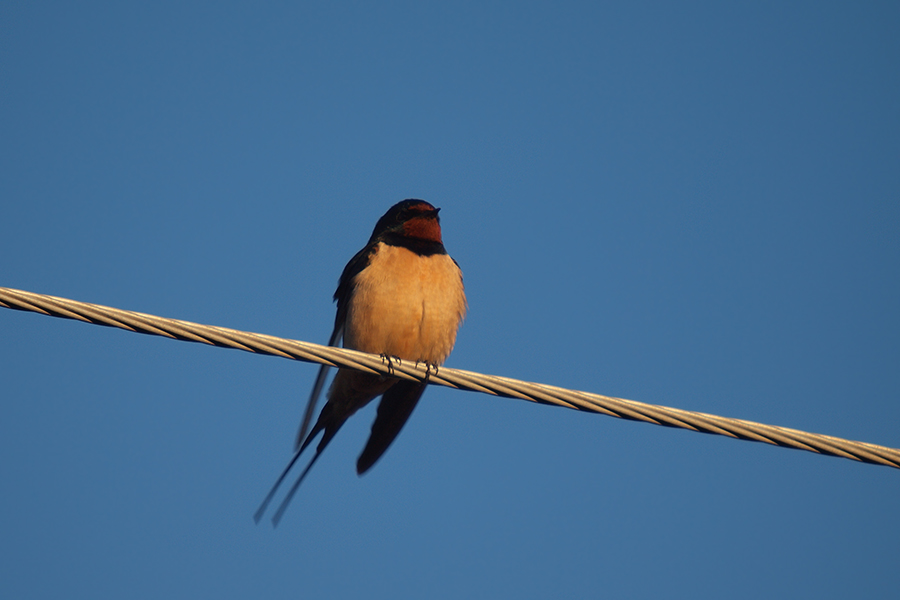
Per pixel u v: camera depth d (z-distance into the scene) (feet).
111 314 24.26
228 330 25.76
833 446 26.73
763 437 26.66
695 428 26.73
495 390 27.32
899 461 26.84
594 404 26.86
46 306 23.59
